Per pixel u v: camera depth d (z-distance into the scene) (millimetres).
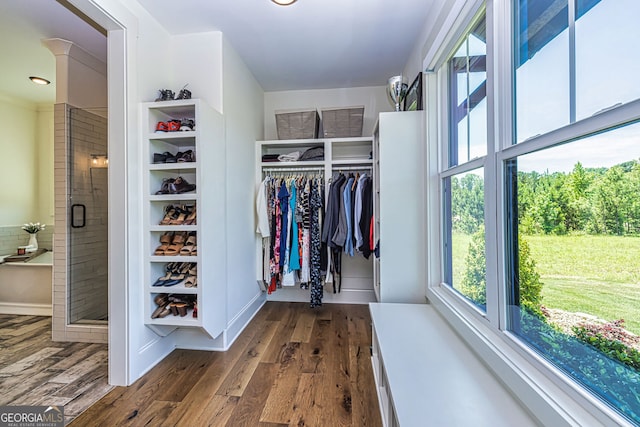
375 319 1707
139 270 1857
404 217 2070
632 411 650
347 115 3086
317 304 2914
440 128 1935
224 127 2260
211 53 2246
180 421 1431
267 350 2178
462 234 1608
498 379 1094
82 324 2400
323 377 1805
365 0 1892
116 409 1521
